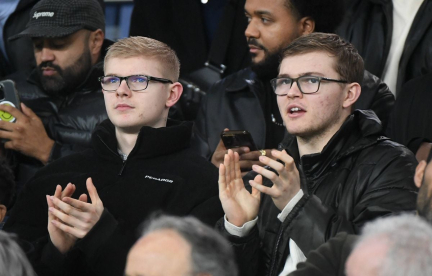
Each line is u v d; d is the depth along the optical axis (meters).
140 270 8.10
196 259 8.09
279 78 12.80
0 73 20.44
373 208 11.41
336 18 16.72
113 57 13.69
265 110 16.62
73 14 18.08
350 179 12.15
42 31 17.89
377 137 12.53
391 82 17.75
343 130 12.37
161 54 13.80
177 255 8.11
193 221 8.62
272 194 11.11
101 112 17.70
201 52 19.86
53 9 18.08
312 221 11.02
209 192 13.13
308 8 16.31
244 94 16.88
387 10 18.03
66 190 11.91
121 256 11.89
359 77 12.98
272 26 16.31
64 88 18.14
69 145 17.36
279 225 12.12
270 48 16.33
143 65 13.57
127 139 13.71
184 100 18.58
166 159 13.52
